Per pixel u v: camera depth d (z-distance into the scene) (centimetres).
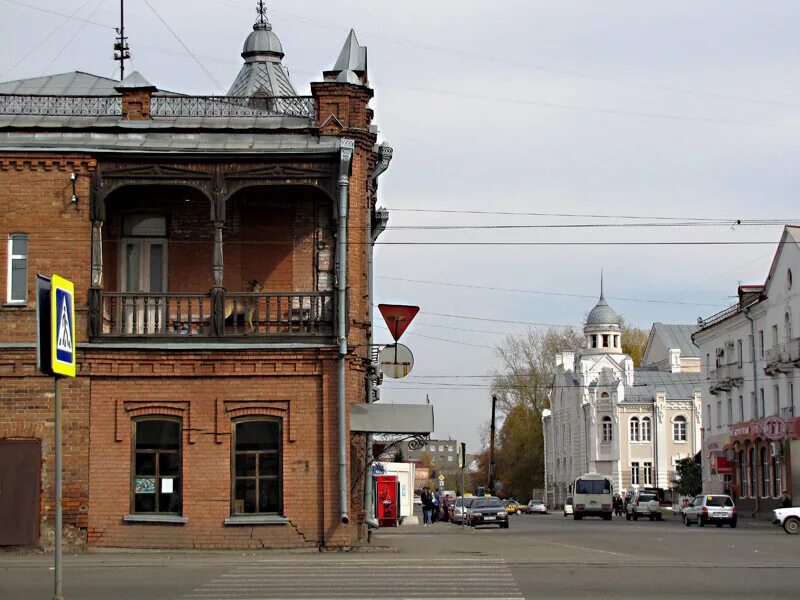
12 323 2869
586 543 3609
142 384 2861
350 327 3117
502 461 12794
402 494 6975
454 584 2053
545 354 11488
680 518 8650
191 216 3111
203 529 2828
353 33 3372
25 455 2831
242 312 3092
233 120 3139
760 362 7688
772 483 7362
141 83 3128
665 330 13900
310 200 3142
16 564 2492
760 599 1827
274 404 2859
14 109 3084
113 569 2353
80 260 2883
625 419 12481
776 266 7238
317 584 2052
